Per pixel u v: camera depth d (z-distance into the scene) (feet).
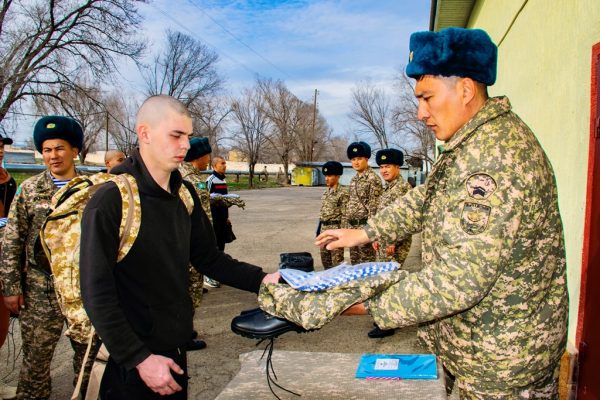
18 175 61.62
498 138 4.74
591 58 8.96
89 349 5.63
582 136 9.36
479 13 23.22
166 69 95.86
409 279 4.67
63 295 5.93
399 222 6.29
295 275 4.98
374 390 4.92
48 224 5.92
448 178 5.03
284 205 60.18
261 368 5.59
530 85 13.44
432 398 4.70
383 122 123.24
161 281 5.58
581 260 8.95
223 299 17.67
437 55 4.99
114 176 5.56
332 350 12.74
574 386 8.66
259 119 109.91
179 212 5.91
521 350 4.95
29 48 52.65
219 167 20.30
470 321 5.07
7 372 11.19
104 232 5.16
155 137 5.48
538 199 4.70
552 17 11.50
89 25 54.08
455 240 4.56
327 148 175.63
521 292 4.91
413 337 13.71
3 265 8.59
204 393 10.33
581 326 8.68
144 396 5.49
